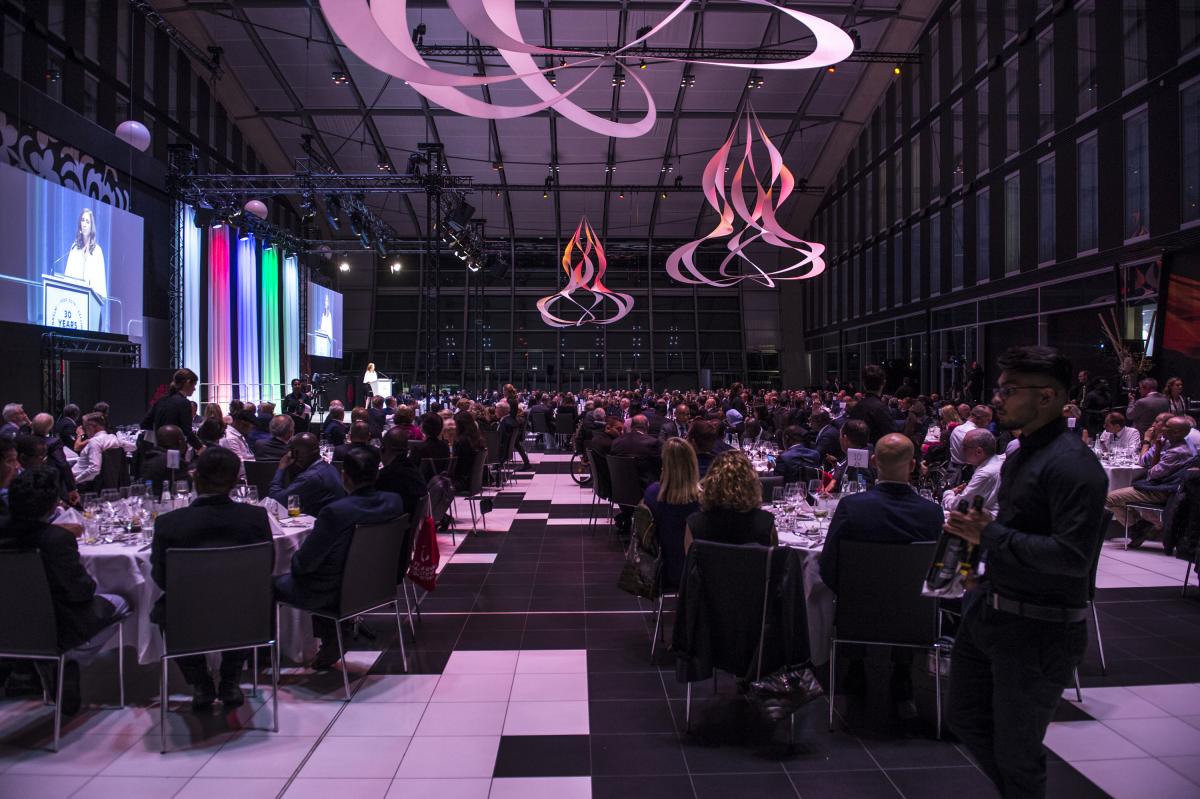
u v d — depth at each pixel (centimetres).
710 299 3472
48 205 1236
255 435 875
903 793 302
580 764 326
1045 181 1460
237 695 385
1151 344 1123
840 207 2770
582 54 705
